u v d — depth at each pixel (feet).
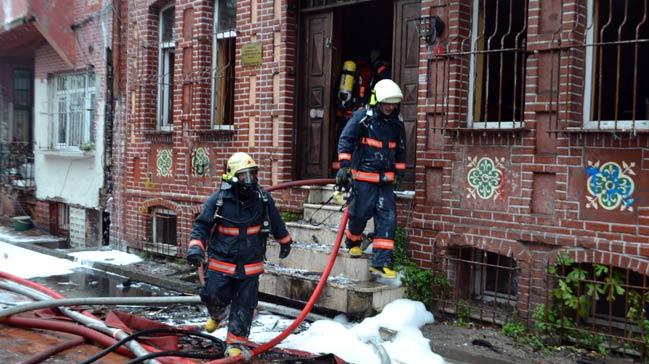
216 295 17.13
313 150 28.66
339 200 23.81
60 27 42.47
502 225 21.33
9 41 48.14
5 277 23.45
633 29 27.40
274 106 29.09
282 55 28.68
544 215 20.38
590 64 20.10
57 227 47.50
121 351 16.47
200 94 32.68
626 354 18.70
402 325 20.71
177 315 23.95
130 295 27.91
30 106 56.03
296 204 28.02
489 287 23.31
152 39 36.45
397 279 22.77
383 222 21.63
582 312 19.48
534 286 20.53
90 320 18.38
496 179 21.48
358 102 28.48
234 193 17.07
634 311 18.44
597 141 19.17
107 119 39.50
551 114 20.17
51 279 31.12
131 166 37.35
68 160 44.37
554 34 20.07
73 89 45.60
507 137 21.15
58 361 15.88
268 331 21.70
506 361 18.40
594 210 19.27
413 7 24.82
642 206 18.31
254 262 17.38
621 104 27.14
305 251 24.17
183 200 33.53
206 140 32.24
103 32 39.75
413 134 24.88
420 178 23.44
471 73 22.94
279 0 28.86
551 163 20.16
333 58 28.22
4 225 51.24
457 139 22.43
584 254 19.39
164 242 35.60
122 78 38.37
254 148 30.09
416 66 24.73
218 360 16.35
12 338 17.62
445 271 22.75
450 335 20.75
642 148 18.30
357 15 33.24
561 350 19.39
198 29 32.83
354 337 20.18
